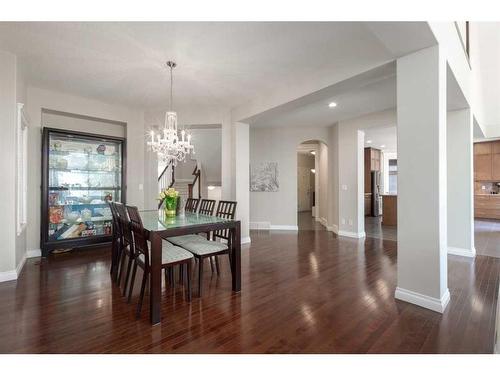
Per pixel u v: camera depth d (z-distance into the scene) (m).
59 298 2.48
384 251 4.29
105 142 4.70
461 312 2.20
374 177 8.80
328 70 3.12
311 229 6.54
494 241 5.07
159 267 2.11
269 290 2.70
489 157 7.97
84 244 4.18
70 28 2.42
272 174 6.58
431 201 2.23
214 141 7.71
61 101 4.10
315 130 6.43
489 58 4.89
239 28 2.39
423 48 2.27
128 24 2.35
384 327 1.98
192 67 3.18
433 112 2.22
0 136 2.88
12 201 2.96
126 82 3.67
